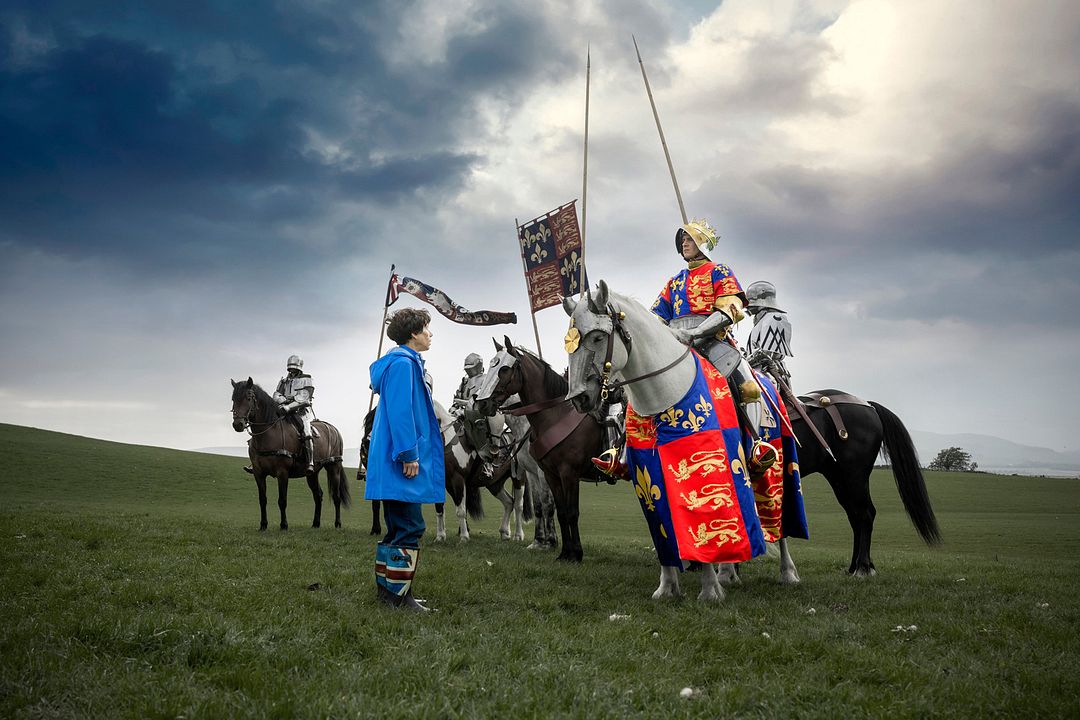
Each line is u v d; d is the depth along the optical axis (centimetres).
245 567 723
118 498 2858
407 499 532
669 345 591
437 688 355
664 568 636
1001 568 934
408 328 567
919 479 820
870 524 825
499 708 334
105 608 497
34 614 475
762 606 587
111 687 340
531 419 975
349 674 370
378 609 531
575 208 1325
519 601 589
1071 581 794
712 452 571
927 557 1156
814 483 4003
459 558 888
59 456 3712
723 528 557
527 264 1391
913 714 336
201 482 3484
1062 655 438
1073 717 335
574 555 951
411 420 532
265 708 320
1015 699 354
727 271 660
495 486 1412
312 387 1440
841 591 682
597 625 499
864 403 828
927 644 466
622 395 750
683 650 444
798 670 408
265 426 1348
